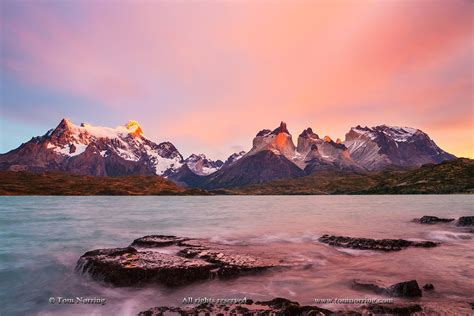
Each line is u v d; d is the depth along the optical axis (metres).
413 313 16.19
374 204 138.50
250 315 16.41
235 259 28.17
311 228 55.69
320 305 18.25
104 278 24.31
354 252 33.72
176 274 23.91
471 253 33.06
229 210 117.94
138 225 66.12
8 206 149.12
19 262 32.06
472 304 17.62
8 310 19.52
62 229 59.56
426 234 46.72
